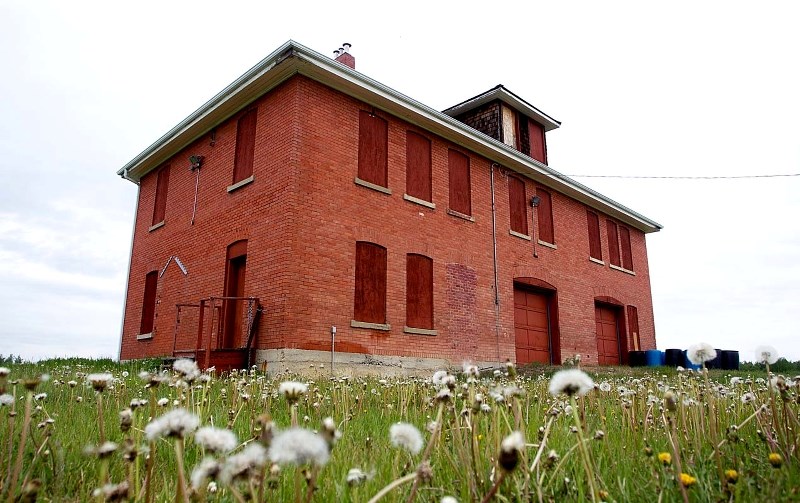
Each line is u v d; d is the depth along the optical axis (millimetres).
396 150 14992
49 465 2652
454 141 16797
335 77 13359
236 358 11922
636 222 24797
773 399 2939
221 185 14789
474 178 17297
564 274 19953
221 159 15070
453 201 16422
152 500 2043
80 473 2568
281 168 12812
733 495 2082
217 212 14688
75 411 4559
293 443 1244
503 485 2104
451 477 2398
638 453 2854
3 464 2590
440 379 2678
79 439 3244
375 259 13828
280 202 12609
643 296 24531
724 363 19656
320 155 13125
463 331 15539
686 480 1969
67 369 9727
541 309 19016
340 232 13117
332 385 6027
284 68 13039
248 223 13445
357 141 14039
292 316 11789
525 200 19156
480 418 3018
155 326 16250
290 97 13148
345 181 13508
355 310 13062
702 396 4039
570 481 2293
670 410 1991
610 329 22266
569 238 20719
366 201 13859
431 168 15922
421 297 14703
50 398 5363
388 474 2369
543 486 2256
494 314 16688
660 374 15062
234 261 14000
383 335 13445
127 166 18844
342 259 13008
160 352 15695
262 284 12547
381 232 14016
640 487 2232
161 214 17531
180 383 3279
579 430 1796
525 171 19000
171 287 15961
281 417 4531
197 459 2744
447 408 2891
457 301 15617
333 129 13562
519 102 21453
